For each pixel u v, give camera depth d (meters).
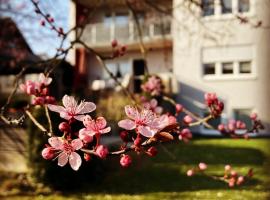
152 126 1.47
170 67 19.52
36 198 6.38
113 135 10.50
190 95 17.33
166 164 8.96
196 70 17.20
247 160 9.31
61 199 6.32
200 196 6.21
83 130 1.48
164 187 6.93
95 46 20.09
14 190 6.82
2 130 8.06
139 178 7.67
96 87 17.28
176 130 1.62
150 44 19.34
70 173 6.83
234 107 16.64
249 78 16.36
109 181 7.46
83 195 6.53
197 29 15.98
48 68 3.56
